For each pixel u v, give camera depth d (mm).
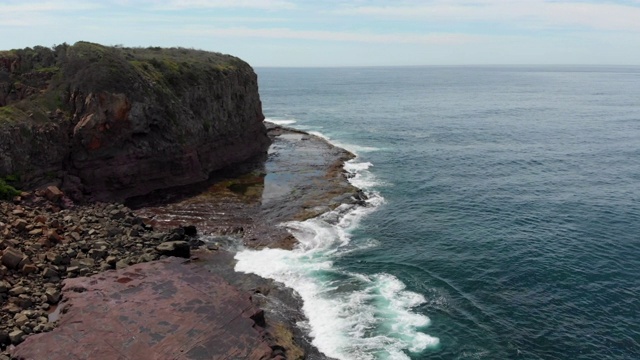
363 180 59062
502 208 48969
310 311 29609
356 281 33531
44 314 24969
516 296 32156
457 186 56656
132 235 36000
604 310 30578
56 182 44406
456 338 27594
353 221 45219
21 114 44375
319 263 36188
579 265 36312
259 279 32750
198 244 37688
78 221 36625
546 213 47438
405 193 53969
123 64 50938
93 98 47281
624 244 39906
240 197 50219
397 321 28938
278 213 45781
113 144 48219
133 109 49250
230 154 64938
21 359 21438
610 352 26703
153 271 30078
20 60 52750
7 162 41219
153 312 25297
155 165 51406
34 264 28906
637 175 60750
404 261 36875
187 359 22203
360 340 26984
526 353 26562
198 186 53719
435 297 31844
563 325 29016
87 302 25812
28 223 33781
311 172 60562
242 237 40031
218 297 27453
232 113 66875
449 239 41188
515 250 38875
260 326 26344
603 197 52188
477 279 34250
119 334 23312
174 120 54312
